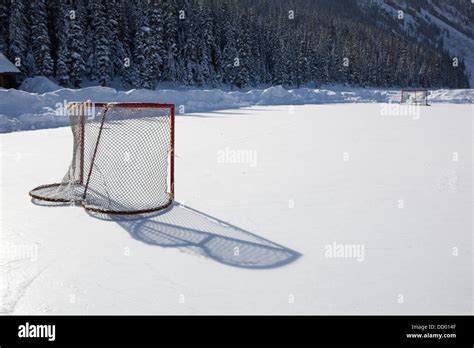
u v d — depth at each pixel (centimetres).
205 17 4316
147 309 234
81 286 262
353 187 550
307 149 905
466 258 308
